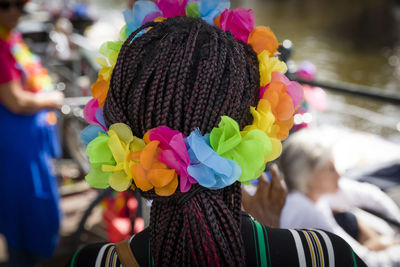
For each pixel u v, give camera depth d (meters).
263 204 1.20
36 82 2.21
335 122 5.28
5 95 2.01
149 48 0.70
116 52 0.82
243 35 0.81
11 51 2.05
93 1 16.28
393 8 15.27
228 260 0.65
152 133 0.65
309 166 1.65
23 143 2.13
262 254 0.71
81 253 0.78
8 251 2.27
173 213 0.69
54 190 2.30
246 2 17.03
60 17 4.85
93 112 0.81
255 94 0.73
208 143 0.67
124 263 0.74
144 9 0.86
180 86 0.65
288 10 15.44
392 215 1.97
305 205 1.62
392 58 9.46
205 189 0.67
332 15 14.39
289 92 0.80
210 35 0.69
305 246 0.72
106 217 2.12
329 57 9.54
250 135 0.68
